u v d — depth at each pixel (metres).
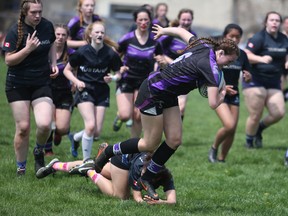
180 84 22.50
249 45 38.88
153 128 23.05
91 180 27.70
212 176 31.66
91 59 31.56
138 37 35.50
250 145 41.75
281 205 25.77
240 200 26.33
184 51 23.36
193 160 36.12
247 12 126.62
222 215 23.17
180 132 23.34
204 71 21.94
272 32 38.78
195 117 57.59
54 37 27.27
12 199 24.17
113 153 24.36
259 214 23.70
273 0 125.88
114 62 32.28
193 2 126.38
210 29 117.62
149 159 24.55
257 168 34.44
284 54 39.25
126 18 124.81
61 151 35.78
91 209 23.25
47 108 26.84
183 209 23.70
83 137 31.02
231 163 35.66
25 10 25.97
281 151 40.59
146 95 22.86
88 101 31.53
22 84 26.67
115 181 25.08
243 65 34.94
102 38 31.56
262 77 39.66
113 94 70.94
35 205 23.50
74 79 31.06
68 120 34.09
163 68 23.00
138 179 24.25
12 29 26.45
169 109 23.23
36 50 26.47
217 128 51.09
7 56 26.00
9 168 29.69
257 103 40.03
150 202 24.11
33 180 27.48
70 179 28.08
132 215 22.41
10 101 26.89
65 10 135.25
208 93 21.97
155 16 49.84
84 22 38.06
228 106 35.28
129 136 43.31
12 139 38.88
